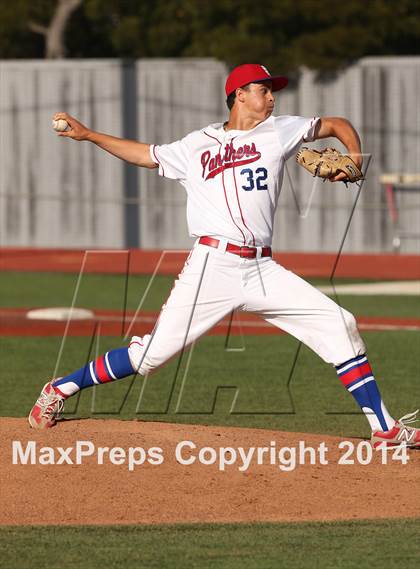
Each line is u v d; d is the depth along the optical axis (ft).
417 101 259.19
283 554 53.83
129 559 53.16
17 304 175.32
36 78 283.18
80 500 61.67
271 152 67.97
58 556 53.52
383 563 52.54
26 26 337.31
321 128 68.80
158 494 62.69
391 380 108.37
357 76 262.88
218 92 272.72
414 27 280.72
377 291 189.06
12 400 98.37
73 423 75.51
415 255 250.78
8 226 286.46
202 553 53.98
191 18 321.32
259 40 267.39
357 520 59.36
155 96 276.62
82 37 351.05
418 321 152.66
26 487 63.00
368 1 276.00
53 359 122.01
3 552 54.08
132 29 328.08
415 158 260.21
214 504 61.62
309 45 261.85
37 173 284.61
